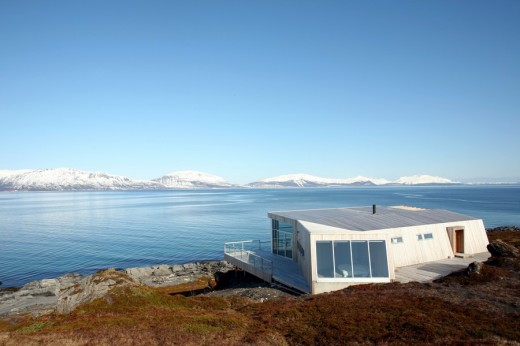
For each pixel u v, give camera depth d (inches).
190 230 4284.0
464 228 1540.4
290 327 754.2
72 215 6432.1
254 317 853.2
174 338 692.1
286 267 1407.5
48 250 3292.3
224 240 3614.7
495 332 668.7
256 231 4084.6
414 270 1269.7
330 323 753.0
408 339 661.3
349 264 1128.8
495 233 2406.5
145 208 7849.4
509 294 918.4
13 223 5280.5
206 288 1806.1
